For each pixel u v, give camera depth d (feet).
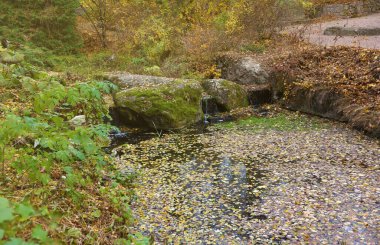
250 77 40.04
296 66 36.40
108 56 46.03
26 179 13.52
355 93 29.32
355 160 21.91
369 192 18.02
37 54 41.24
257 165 22.17
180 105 31.99
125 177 20.47
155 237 15.23
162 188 19.58
